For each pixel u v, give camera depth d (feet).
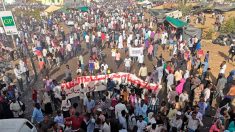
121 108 42.70
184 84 53.57
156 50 86.53
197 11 168.66
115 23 122.11
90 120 40.09
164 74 65.10
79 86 57.88
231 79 58.54
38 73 77.92
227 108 44.80
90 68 70.54
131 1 256.32
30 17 160.97
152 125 37.60
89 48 96.48
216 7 161.99
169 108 44.21
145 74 64.08
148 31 98.17
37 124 43.86
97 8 199.82
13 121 39.32
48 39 97.14
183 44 83.51
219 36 110.52
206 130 48.83
